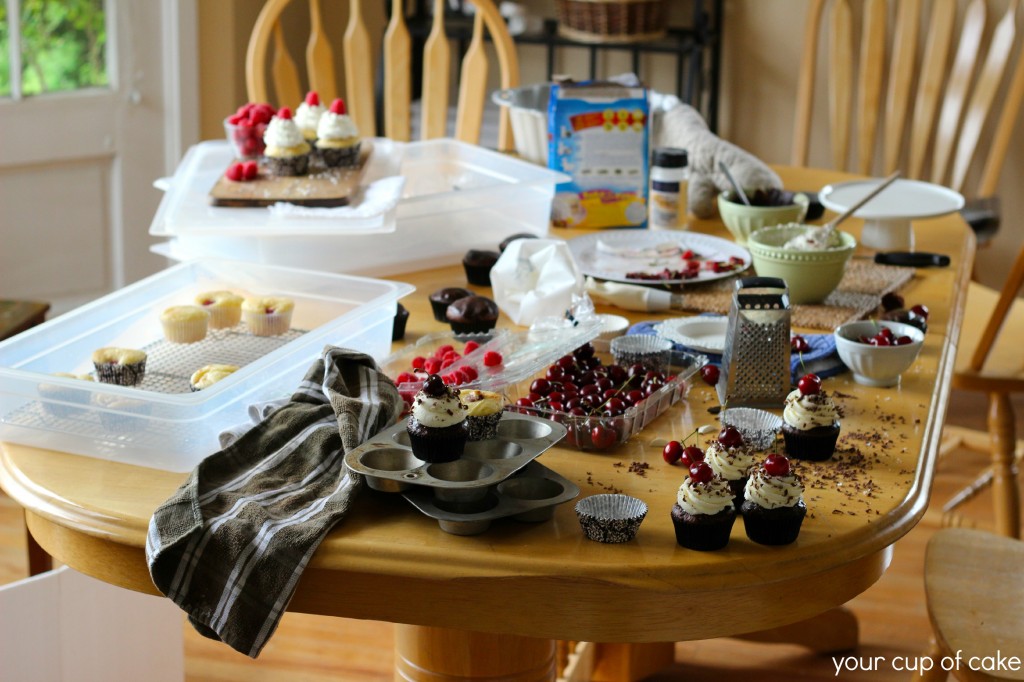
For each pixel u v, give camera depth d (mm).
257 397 1354
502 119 2713
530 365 1395
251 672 2252
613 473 1263
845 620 2299
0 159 3215
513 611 1090
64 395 1263
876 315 1771
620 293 1771
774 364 1421
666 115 2350
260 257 1872
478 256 1900
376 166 2186
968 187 3676
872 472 1275
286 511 1139
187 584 1098
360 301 1657
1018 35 3488
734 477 1165
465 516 1091
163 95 3447
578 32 3613
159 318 1575
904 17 3141
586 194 2156
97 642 1650
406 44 2803
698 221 2273
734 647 2365
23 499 1216
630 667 2215
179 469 1263
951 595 1647
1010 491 2436
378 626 2434
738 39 3830
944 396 1517
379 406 1276
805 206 2051
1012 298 2260
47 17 3199
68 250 3430
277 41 2748
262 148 2100
